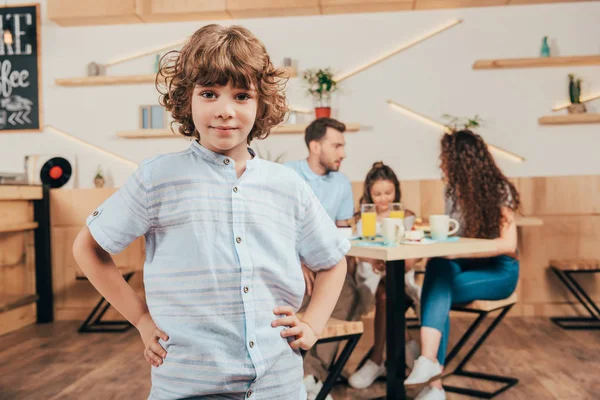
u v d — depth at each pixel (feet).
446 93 13.21
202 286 2.90
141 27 13.75
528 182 12.70
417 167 13.28
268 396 2.99
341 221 8.93
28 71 13.93
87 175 13.84
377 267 7.76
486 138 13.16
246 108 2.93
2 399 7.68
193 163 3.04
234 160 3.11
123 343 10.87
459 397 7.54
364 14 13.32
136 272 12.98
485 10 13.10
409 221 8.91
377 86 13.34
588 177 12.59
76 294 13.24
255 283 2.97
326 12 13.21
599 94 12.98
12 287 12.51
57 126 13.93
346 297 7.65
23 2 13.91
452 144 7.76
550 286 12.68
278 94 3.27
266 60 3.06
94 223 3.05
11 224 11.84
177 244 2.94
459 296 7.21
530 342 10.44
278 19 13.46
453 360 9.32
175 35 13.69
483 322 12.20
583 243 12.60
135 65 13.79
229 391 2.89
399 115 13.30
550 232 12.65
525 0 12.72
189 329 2.89
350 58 13.37
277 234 3.12
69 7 13.08
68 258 13.23
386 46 13.32
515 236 7.36
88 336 11.53
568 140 13.01
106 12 13.00
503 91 13.14
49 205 13.14
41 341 11.11
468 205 7.46
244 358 2.90
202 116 2.90
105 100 13.84
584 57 12.55
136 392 7.94
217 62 2.82
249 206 3.03
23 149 13.98
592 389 7.73
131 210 2.98
